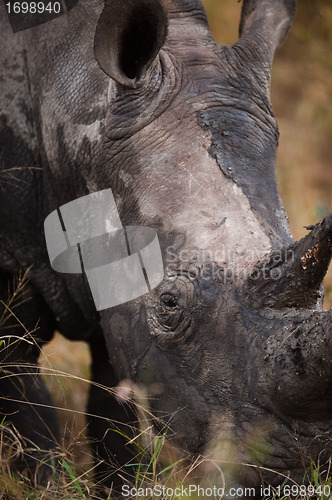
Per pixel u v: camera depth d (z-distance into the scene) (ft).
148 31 29.66
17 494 29.96
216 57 31.81
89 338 38.65
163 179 29.84
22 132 35.12
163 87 30.83
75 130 32.86
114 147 31.12
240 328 27.09
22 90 34.96
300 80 64.54
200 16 32.71
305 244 25.59
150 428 30.22
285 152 60.39
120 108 31.04
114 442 35.96
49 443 34.68
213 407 27.78
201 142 29.91
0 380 35.14
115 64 29.84
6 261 36.29
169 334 28.50
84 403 42.04
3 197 35.40
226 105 30.78
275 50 33.55
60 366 42.75
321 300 28.37
